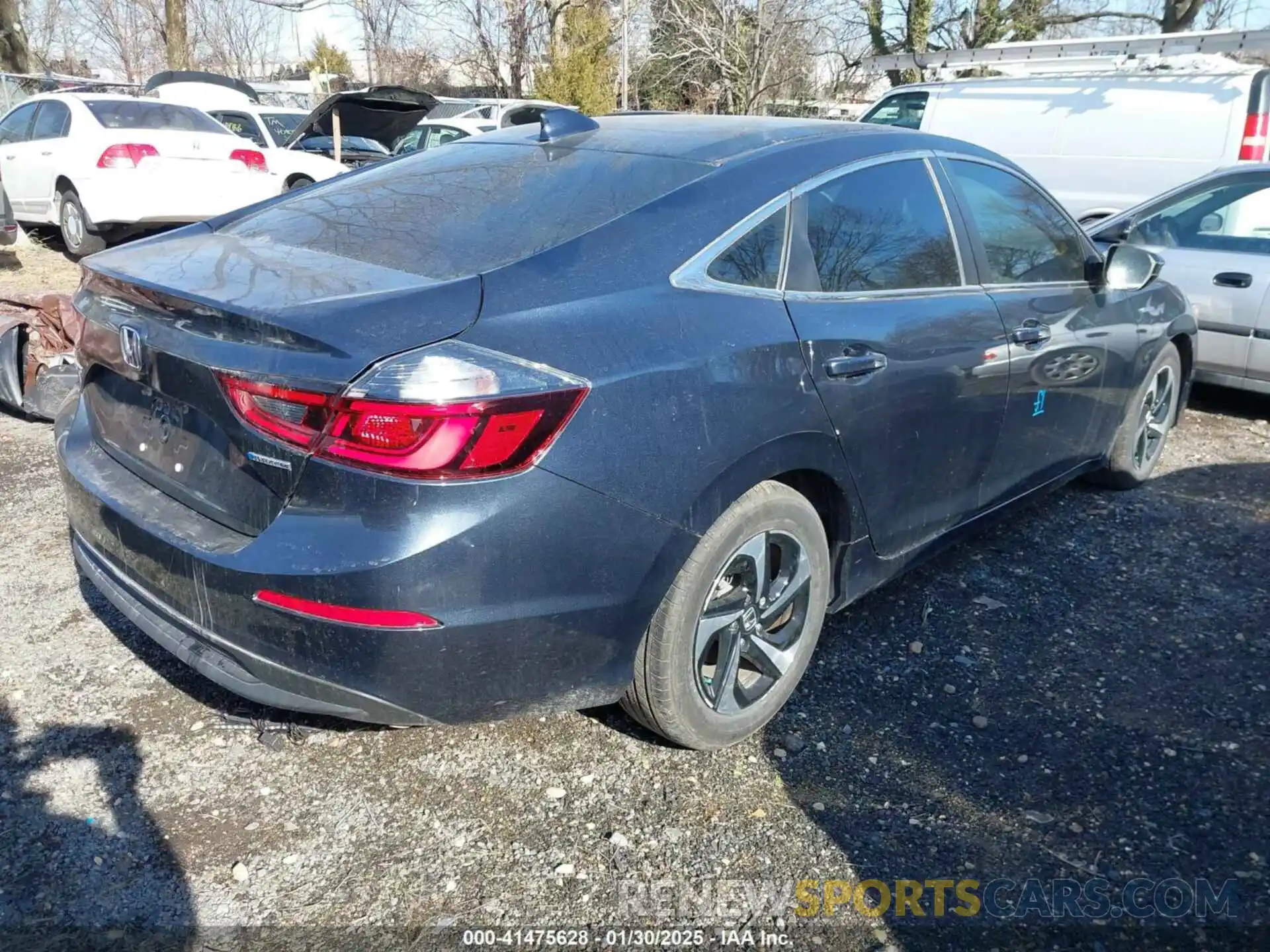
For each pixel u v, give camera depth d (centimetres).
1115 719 305
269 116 1584
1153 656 342
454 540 212
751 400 255
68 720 290
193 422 244
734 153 293
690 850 248
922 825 259
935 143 349
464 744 285
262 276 244
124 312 260
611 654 244
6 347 530
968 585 389
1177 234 640
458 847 248
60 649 325
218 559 225
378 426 208
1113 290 418
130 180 966
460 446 210
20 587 364
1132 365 443
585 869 242
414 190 303
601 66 2377
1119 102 879
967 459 343
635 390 232
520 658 229
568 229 259
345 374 209
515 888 236
